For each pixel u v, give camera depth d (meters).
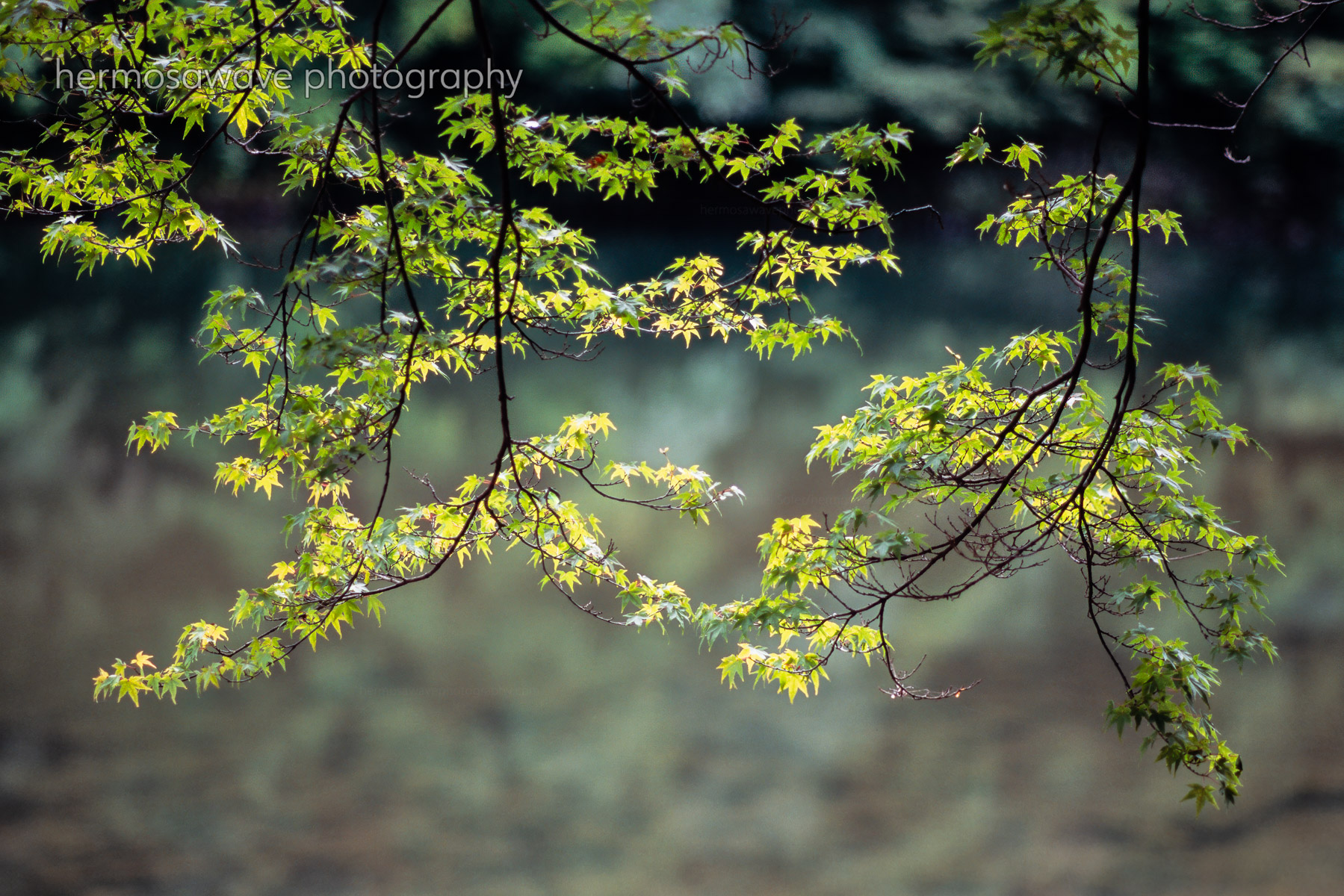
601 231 36.91
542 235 4.25
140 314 27.17
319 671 10.85
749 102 38.09
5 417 18.64
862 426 4.66
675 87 4.01
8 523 14.12
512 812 8.38
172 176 4.98
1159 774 9.00
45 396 19.88
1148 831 8.17
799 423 19.77
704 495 5.25
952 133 41.25
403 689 10.52
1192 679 4.43
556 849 7.87
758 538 14.20
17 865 7.45
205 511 14.79
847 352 25.58
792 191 4.68
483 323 4.24
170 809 8.27
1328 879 7.46
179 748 9.22
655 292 5.25
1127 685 4.58
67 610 11.58
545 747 9.44
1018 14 3.25
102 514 14.59
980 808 8.49
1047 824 8.20
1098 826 8.22
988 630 11.76
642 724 9.88
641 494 15.95
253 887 7.29
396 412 4.11
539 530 5.01
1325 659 10.93
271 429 4.22
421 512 4.98
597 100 33.16
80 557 13.07
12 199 5.07
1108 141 42.88
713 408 20.77
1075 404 4.36
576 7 3.58
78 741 9.19
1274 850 7.84
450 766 9.12
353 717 9.91
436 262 4.19
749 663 5.08
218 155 31.58
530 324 4.35
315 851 7.80
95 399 19.80
